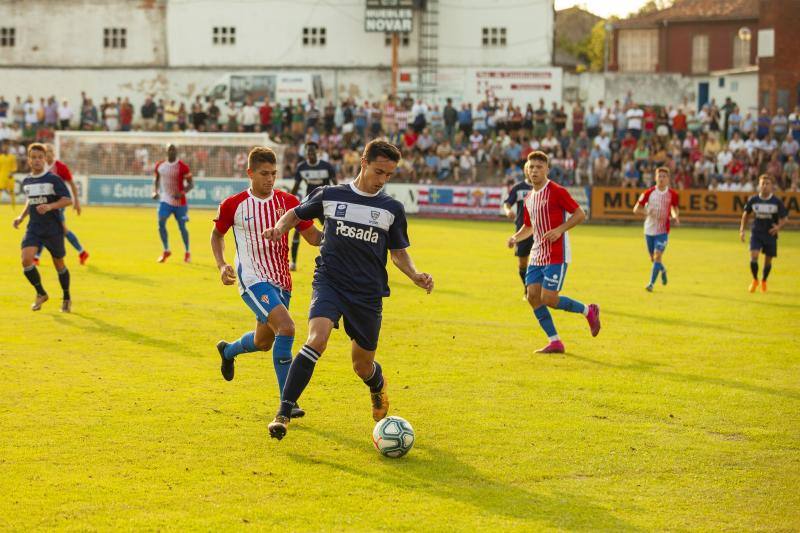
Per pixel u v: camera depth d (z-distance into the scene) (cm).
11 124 4972
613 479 736
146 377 1052
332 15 5800
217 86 5341
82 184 4434
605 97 6141
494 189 4350
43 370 1073
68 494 681
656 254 1936
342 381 1054
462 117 4797
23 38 5928
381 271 826
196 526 626
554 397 997
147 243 2675
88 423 862
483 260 2466
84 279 1877
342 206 815
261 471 740
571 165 4484
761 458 796
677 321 1537
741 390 1042
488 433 856
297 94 5316
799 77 6031
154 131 5059
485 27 5794
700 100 6544
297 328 1393
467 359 1194
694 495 704
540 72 5484
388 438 776
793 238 3647
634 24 7881
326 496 688
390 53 5806
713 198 4219
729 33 7644
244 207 900
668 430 877
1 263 2098
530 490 708
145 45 5894
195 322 1414
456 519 646
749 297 1861
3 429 838
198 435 832
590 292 1891
